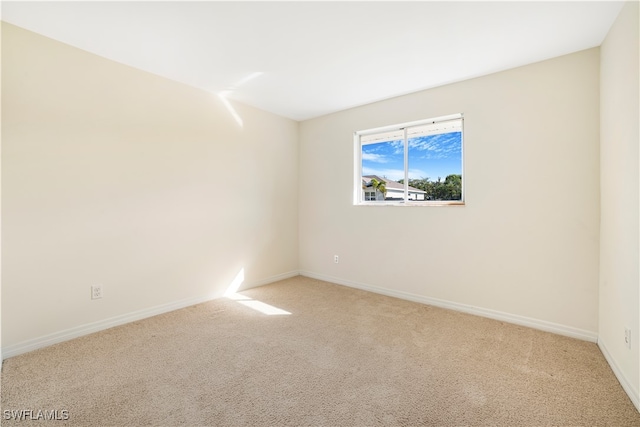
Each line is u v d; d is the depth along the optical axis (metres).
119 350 2.15
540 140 2.52
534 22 1.98
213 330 2.51
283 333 2.46
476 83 2.85
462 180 2.98
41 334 2.19
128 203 2.64
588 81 2.32
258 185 3.83
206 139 3.24
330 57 2.49
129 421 1.45
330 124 4.03
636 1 1.60
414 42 2.24
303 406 1.57
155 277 2.84
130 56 2.48
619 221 1.84
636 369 1.58
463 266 2.95
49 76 2.21
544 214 2.51
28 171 2.12
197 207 3.17
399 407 1.56
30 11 1.88
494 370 1.91
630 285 1.67
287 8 1.85
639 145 1.55
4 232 2.03
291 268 4.34
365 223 3.70
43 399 1.60
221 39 2.22
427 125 3.29
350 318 2.79
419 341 2.32
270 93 3.30
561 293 2.45
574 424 1.44
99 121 2.46
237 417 1.49
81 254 2.38
